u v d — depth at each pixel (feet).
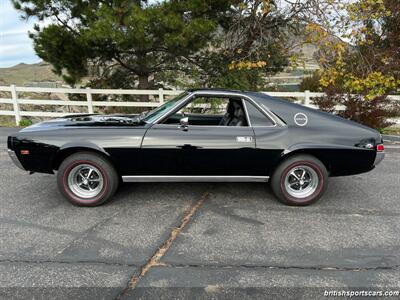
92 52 30.01
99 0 28.32
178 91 32.42
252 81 35.65
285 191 12.31
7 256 8.72
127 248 9.22
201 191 13.89
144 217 11.27
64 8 28.99
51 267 8.25
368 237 10.07
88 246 9.29
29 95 42.06
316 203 12.82
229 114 13.69
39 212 11.56
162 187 14.30
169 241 9.65
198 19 25.14
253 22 30.96
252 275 8.04
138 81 41.73
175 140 11.53
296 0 28.40
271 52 32.68
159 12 24.14
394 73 27.76
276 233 10.26
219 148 11.60
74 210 11.76
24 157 11.68
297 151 11.95
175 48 28.50
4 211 11.60
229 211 11.91
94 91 31.96
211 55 33.86
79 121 13.00
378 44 29.37
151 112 13.08
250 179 12.35
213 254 8.97
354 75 27.14
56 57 29.96
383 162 19.42
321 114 12.47
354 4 25.05
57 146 11.41
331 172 12.45
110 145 11.40
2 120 33.45
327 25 26.02
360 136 12.12
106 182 11.85
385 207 12.50
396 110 28.63
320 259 8.80
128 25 23.89
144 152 11.52
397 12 28.25
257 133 11.81
